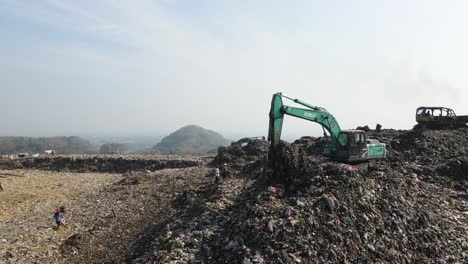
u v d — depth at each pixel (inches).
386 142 1253.7
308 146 1465.3
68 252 741.9
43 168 1872.5
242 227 606.2
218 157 1644.9
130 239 808.9
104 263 687.1
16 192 1252.5
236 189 1000.9
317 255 532.7
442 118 1451.8
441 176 971.3
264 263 506.3
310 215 596.1
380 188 745.0
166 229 772.0
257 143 1710.1
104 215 964.0
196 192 1082.7
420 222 669.3
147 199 1093.8
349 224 598.9
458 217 738.8
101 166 1871.3
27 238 796.0
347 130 909.2
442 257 592.7
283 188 751.1
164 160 1844.2
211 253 600.4
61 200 1154.7
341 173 749.3
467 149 1170.6
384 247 579.5
